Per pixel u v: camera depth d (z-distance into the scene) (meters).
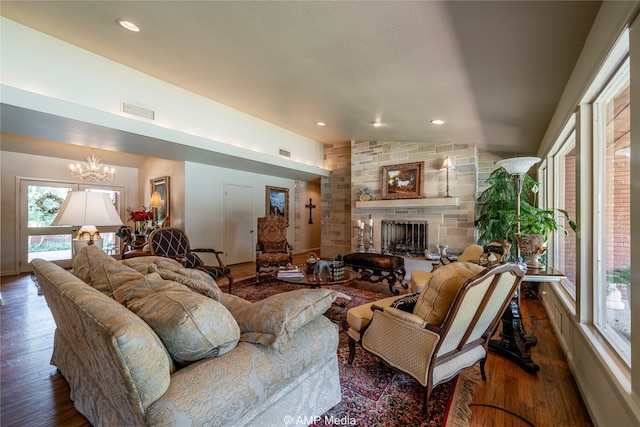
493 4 1.43
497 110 2.89
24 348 2.40
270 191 7.20
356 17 1.78
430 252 4.94
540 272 2.14
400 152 5.51
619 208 1.56
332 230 7.09
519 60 1.92
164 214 5.86
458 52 1.95
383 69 2.41
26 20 2.74
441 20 1.64
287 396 1.35
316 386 1.53
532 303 3.60
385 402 1.71
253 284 4.55
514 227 3.09
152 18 2.31
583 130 1.83
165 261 2.01
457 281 1.55
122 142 4.02
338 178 7.05
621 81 1.53
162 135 3.87
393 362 1.74
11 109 2.79
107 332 0.87
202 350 1.08
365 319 2.03
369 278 4.27
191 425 0.93
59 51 3.11
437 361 1.59
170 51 2.90
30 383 1.91
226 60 2.85
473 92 2.55
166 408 0.91
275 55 2.53
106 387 1.18
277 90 3.46
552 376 2.00
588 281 1.81
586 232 1.81
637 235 1.06
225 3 1.92
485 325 1.83
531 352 2.34
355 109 3.69
